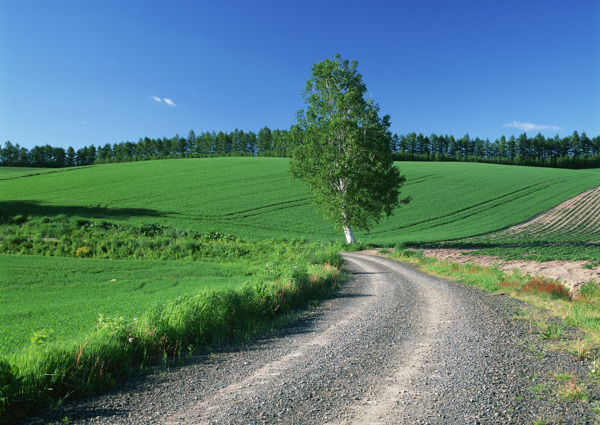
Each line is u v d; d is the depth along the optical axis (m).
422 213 63.78
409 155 151.50
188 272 22.50
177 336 7.90
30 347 5.81
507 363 6.62
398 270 23.28
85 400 5.10
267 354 7.40
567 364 6.52
